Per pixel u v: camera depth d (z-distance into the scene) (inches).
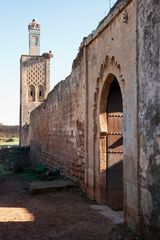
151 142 287.0
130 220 331.0
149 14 290.7
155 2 279.1
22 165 1086.4
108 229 327.9
